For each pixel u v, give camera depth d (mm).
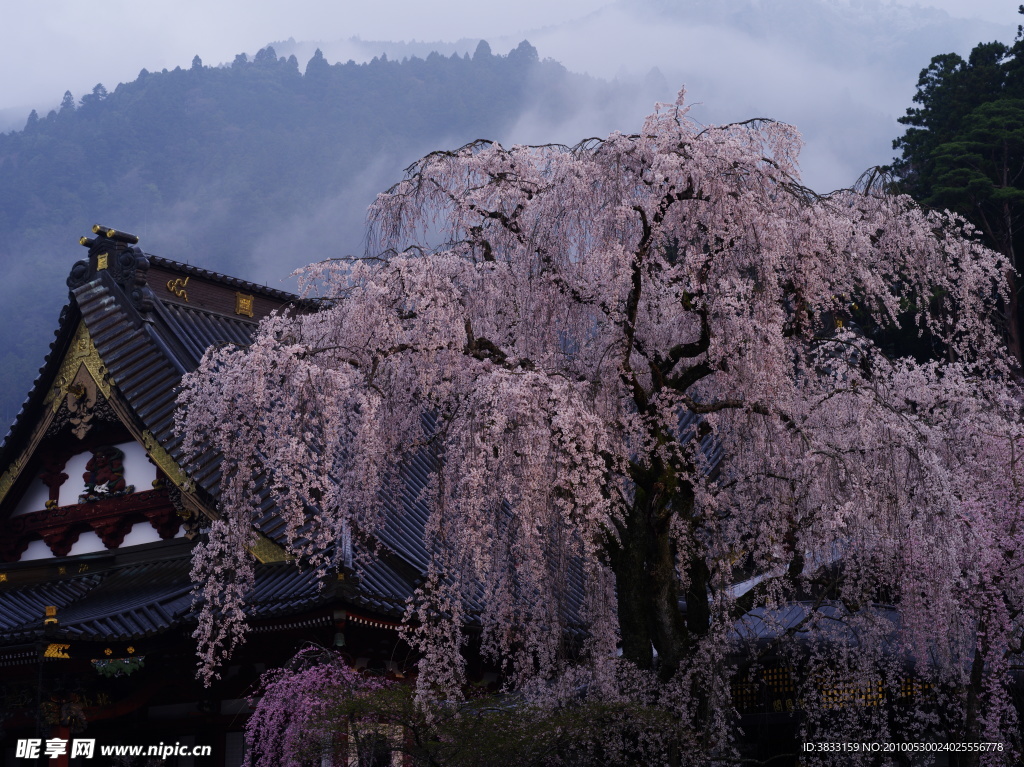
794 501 12617
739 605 12727
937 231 14078
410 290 11977
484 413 10875
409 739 11289
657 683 11969
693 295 12117
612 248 11414
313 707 11352
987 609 13367
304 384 11352
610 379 11820
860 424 12242
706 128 12062
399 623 15547
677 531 12570
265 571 16750
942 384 14508
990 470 14250
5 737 19453
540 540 11930
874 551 12945
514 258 12695
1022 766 14391
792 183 12297
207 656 13641
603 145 11781
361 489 12969
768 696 16016
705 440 15516
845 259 12914
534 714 11055
